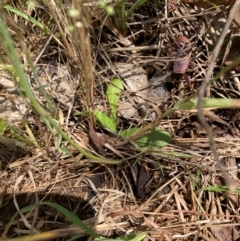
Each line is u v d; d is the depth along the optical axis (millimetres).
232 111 324
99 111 305
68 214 252
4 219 290
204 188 289
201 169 302
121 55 332
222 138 314
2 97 319
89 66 264
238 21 320
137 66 333
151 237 283
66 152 297
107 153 306
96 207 294
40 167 306
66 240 280
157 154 298
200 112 164
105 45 329
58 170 305
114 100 312
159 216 291
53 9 266
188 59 323
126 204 297
